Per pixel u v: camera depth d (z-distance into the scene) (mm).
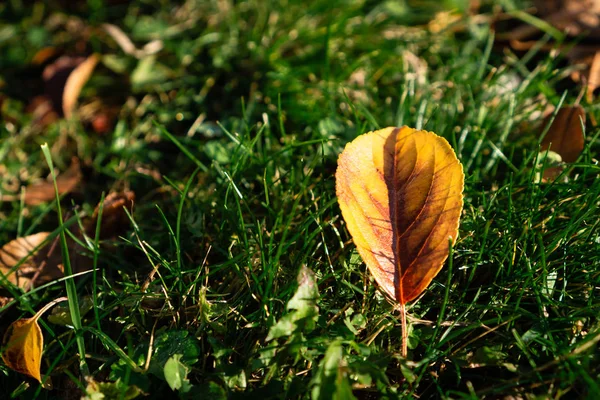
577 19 486
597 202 362
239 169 396
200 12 533
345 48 490
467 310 345
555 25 490
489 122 422
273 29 504
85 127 484
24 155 466
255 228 376
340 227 378
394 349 343
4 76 520
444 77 469
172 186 406
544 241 366
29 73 525
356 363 327
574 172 393
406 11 514
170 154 455
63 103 483
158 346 342
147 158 452
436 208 336
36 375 341
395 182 344
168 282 370
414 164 345
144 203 420
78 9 574
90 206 430
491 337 346
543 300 347
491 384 335
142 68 500
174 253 382
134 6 562
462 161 399
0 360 357
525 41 493
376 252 335
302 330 331
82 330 342
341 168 340
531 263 358
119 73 508
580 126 401
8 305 352
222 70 493
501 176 406
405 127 351
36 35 547
